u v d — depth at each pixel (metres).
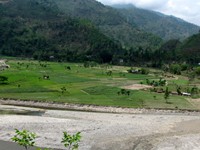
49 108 113.12
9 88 140.50
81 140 63.09
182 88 158.75
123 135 67.81
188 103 125.94
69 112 100.81
